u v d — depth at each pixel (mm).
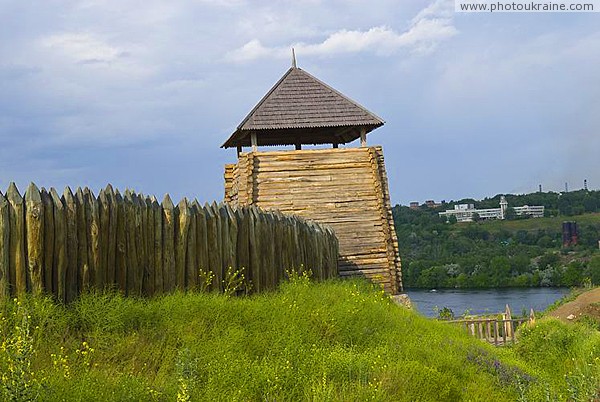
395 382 10469
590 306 30031
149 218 12602
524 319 26453
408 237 119750
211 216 14094
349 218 25156
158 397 8414
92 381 8195
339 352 11312
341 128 27375
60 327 9797
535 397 12281
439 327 17547
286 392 9422
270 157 25438
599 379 13906
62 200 10930
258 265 15688
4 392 7344
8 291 10023
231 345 10438
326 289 15977
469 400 10969
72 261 10914
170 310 11234
